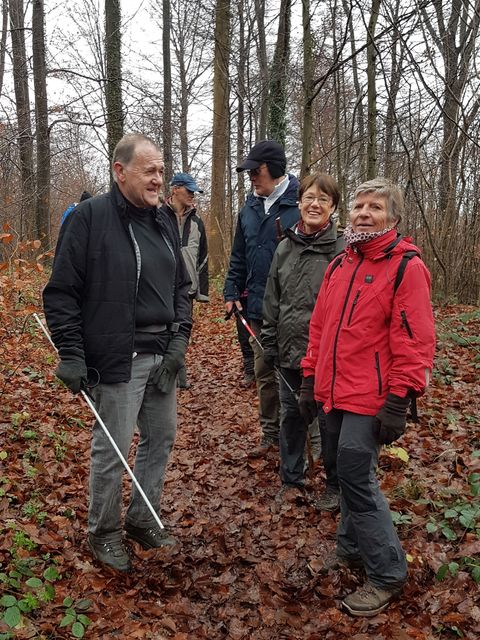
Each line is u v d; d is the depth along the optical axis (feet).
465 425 16.47
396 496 12.74
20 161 43.37
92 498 10.47
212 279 48.47
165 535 11.51
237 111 50.37
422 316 8.95
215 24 45.83
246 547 11.66
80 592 9.76
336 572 10.48
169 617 9.56
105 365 9.96
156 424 11.17
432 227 36.94
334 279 10.02
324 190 12.21
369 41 23.34
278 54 39.19
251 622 9.61
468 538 10.96
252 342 15.84
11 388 19.07
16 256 28.60
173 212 22.70
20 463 14.08
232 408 20.02
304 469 13.73
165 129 50.85
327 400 9.86
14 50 49.73
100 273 9.82
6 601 8.75
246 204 16.30
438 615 9.34
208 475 14.94
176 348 10.94
